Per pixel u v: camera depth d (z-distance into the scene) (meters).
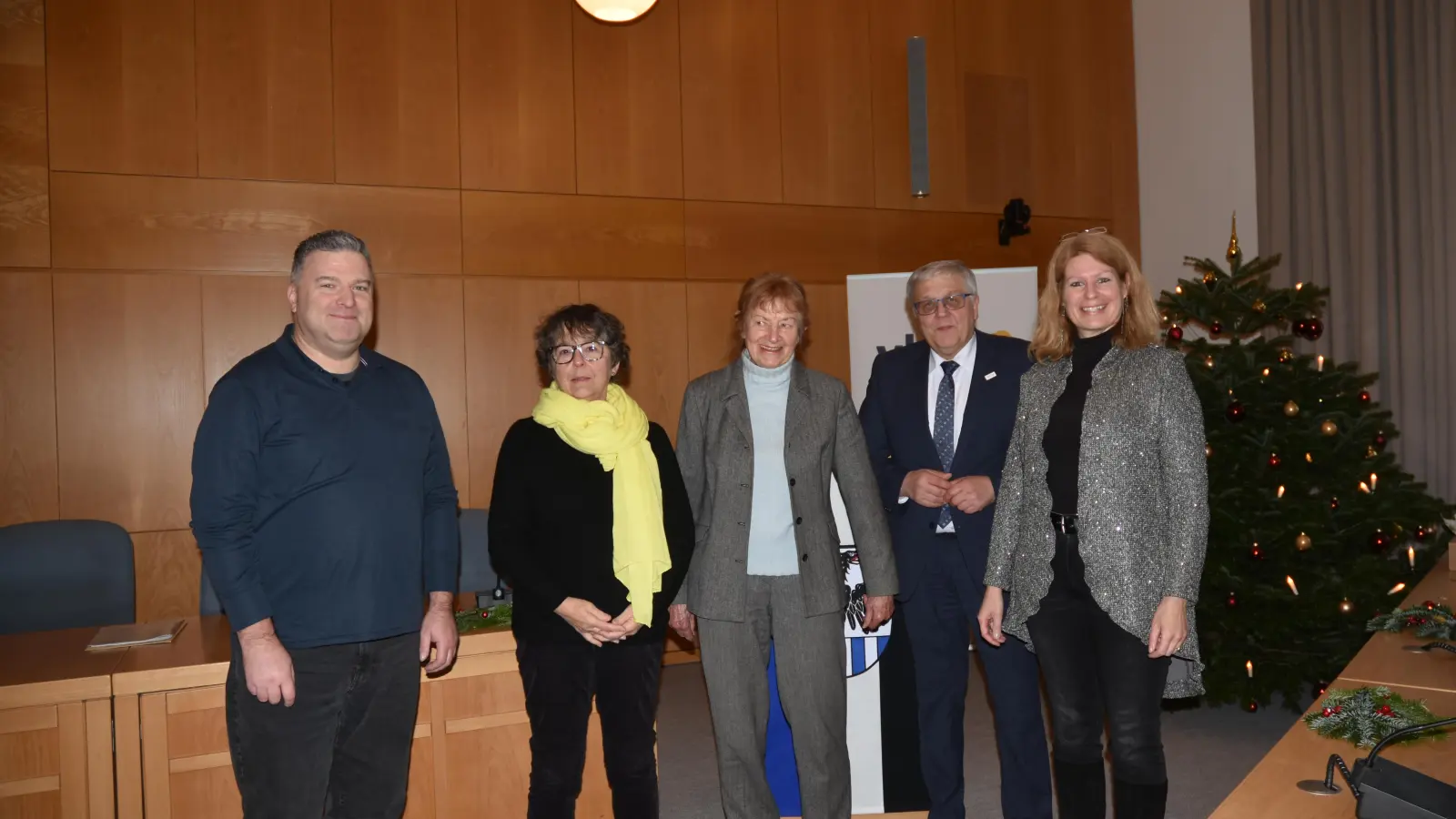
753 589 2.38
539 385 4.92
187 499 4.33
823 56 5.56
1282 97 5.58
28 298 4.12
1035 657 2.51
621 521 2.17
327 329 1.92
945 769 2.65
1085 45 6.30
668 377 5.18
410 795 2.47
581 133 5.04
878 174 5.68
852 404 2.54
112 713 2.22
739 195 5.36
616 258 5.10
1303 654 3.64
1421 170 4.98
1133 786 1.91
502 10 4.89
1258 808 1.52
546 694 2.12
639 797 2.13
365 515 1.95
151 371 4.28
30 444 4.11
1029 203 6.09
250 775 1.91
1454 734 1.75
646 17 5.18
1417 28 4.98
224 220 4.40
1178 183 6.22
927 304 2.69
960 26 5.91
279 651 1.85
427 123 4.75
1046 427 2.08
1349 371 4.09
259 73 4.46
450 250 4.79
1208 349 4.06
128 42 4.27
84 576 3.11
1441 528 3.82
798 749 2.42
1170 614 1.85
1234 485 3.82
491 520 2.18
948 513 2.62
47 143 4.16
